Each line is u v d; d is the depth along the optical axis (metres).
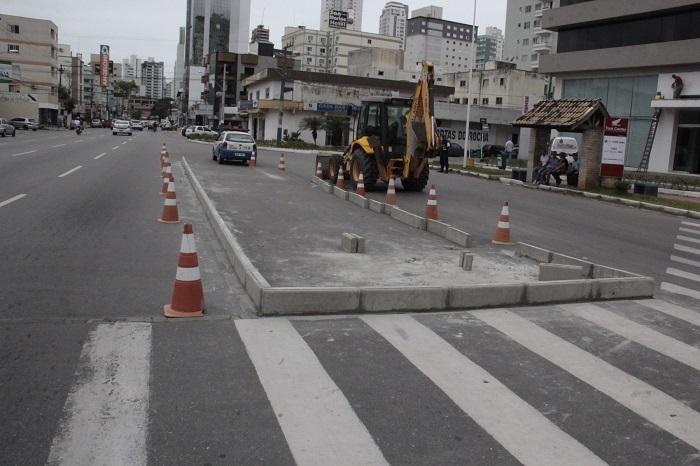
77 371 4.70
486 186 24.56
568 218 16.09
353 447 3.80
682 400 4.80
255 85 72.69
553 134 40.00
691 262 10.97
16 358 4.89
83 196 14.45
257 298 6.46
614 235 13.66
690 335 6.48
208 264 8.49
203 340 5.50
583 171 23.83
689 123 32.41
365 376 4.89
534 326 6.45
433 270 8.72
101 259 8.34
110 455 3.58
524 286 7.21
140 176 20.17
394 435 3.98
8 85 83.75
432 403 4.48
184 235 6.19
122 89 177.12
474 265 9.26
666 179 28.09
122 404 4.21
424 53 122.50
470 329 6.23
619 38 36.62
